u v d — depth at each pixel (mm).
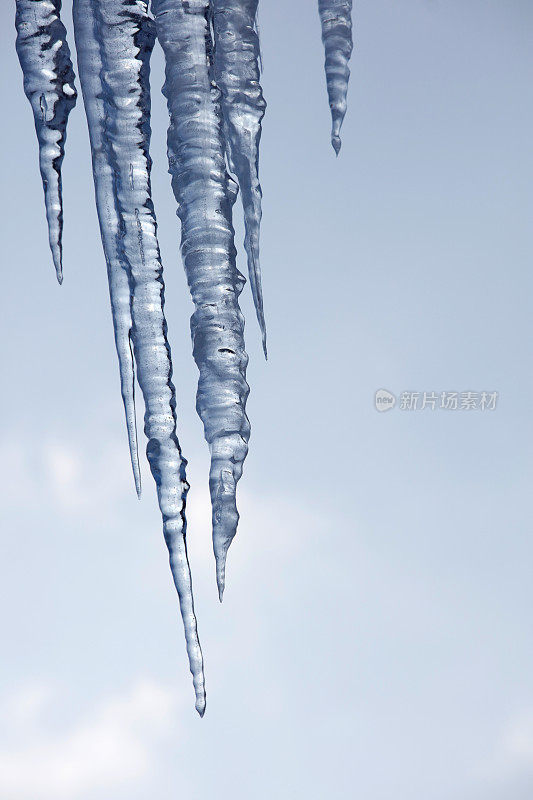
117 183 1910
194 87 1909
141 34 1913
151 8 1916
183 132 1911
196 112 1909
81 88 1914
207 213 1909
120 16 1909
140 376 1910
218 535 1905
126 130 1910
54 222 1911
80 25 1911
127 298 1911
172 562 1908
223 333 1908
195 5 1910
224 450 1906
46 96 1905
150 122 1920
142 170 1911
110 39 1909
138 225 1910
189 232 1912
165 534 1908
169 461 1907
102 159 1912
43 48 1905
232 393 1908
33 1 1904
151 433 1907
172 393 1911
